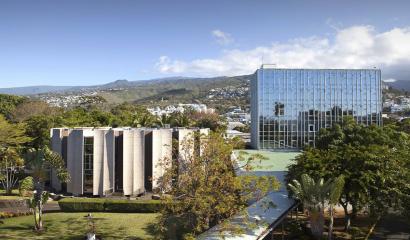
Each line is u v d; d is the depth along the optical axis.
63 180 39.53
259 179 32.16
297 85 77.44
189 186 30.75
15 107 106.12
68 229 36.16
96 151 49.09
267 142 77.25
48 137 66.00
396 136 43.69
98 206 42.44
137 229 36.06
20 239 33.16
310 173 34.00
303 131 77.25
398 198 31.88
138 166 49.91
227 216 32.12
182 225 35.28
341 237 34.03
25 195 46.19
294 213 41.47
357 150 34.59
